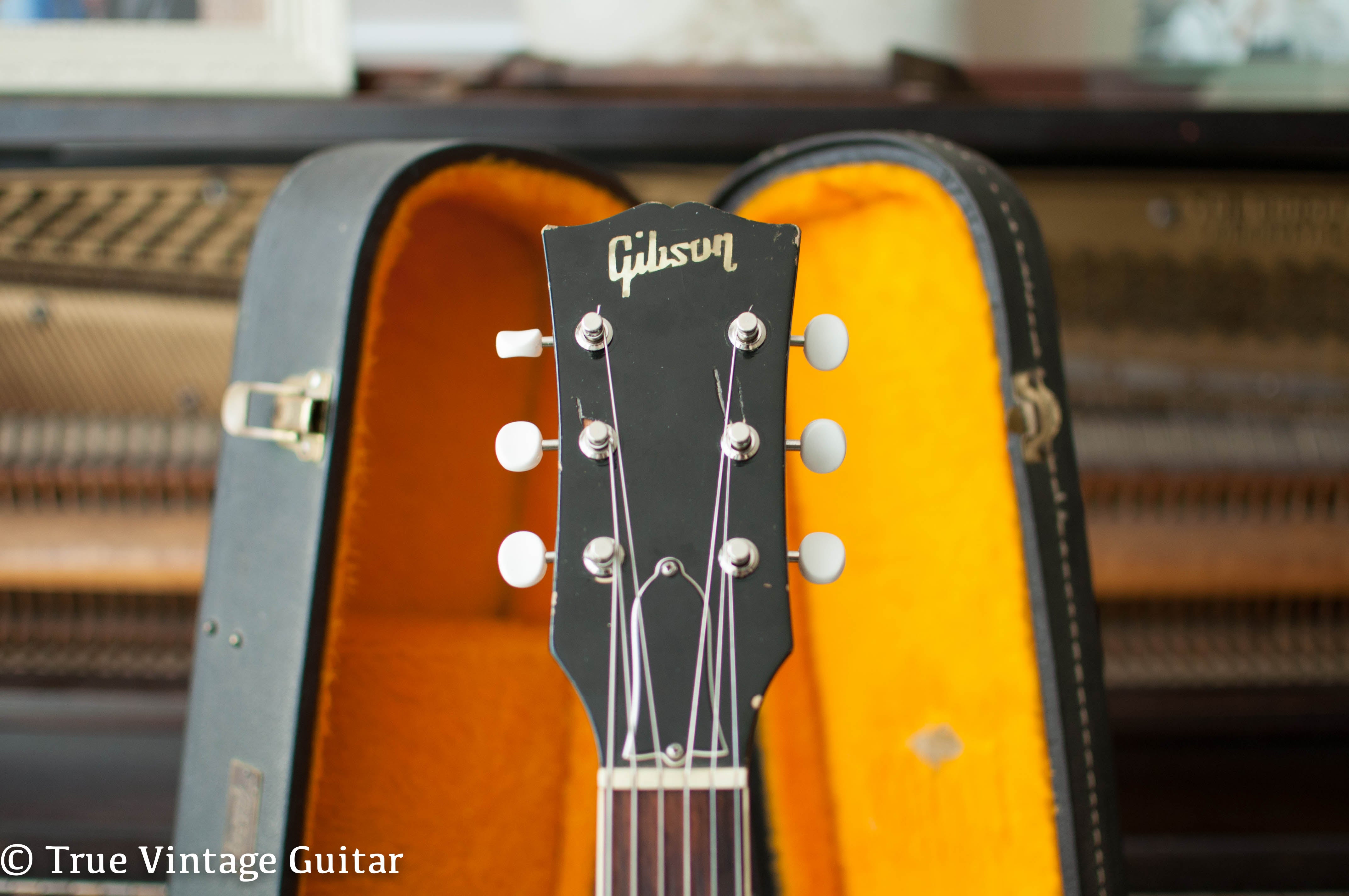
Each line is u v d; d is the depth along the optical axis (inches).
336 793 26.0
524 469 23.5
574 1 31.2
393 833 27.0
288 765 24.3
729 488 23.5
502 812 28.9
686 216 24.1
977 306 25.4
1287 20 31.0
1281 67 31.2
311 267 25.3
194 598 31.2
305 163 26.7
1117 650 31.1
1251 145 30.3
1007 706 25.7
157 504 30.9
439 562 30.2
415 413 29.4
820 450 23.7
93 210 30.9
